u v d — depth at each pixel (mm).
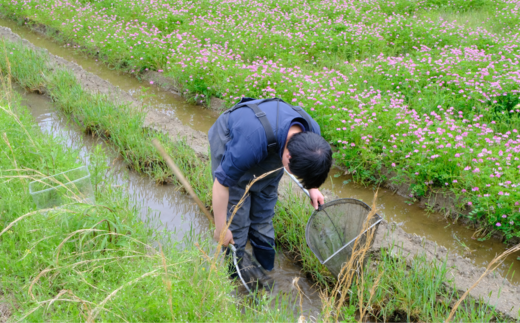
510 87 5551
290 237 3447
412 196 4254
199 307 2141
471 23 9641
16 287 2441
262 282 3119
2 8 11281
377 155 4504
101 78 7309
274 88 5863
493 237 3744
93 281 2477
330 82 5922
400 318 2846
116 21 9945
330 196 4078
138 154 4637
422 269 2996
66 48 9211
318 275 3115
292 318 2635
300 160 2033
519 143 4344
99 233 2709
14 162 3293
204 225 3785
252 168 2506
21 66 6941
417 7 11016
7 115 4066
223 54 7059
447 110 5223
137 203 4070
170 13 9859
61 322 2074
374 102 5125
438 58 6961
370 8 10703
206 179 4188
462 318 2646
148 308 2064
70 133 5434
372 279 2916
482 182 3828
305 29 8891
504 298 2852
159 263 2389
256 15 9656
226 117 2484
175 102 6613
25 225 2756
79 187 3057
